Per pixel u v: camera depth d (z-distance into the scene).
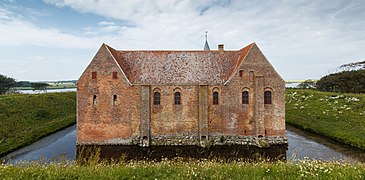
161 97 28.94
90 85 28.30
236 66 30.58
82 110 28.27
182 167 11.10
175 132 28.92
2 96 44.78
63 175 9.98
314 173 9.26
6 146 26.73
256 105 28.38
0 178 9.51
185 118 29.02
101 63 28.41
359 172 9.08
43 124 37.94
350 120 33.09
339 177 8.79
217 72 30.50
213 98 29.11
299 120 39.25
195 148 27.67
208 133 28.88
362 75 60.31
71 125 41.06
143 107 28.31
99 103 28.28
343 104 40.34
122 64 30.31
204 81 29.42
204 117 28.48
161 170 10.77
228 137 28.95
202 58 31.92
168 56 31.88
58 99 51.91
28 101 44.06
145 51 32.34
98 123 28.31
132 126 28.44
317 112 40.62
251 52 29.28
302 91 58.22
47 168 10.80
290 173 9.75
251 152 26.06
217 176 9.51
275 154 25.09
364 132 28.09
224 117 29.03
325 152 24.95
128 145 28.33
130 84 28.42
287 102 53.19
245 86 29.09
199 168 10.61
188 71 30.34
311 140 30.02
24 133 31.72
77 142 28.27
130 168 10.95
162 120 28.91
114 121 28.39
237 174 9.88
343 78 62.91
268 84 29.00
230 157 24.36
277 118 28.84
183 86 29.03
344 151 25.14
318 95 50.16
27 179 9.48
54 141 30.86
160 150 26.92
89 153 25.48
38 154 25.44
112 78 28.34
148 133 28.27
